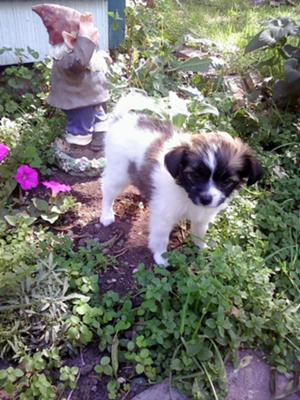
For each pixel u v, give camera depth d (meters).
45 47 0.92
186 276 0.53
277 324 0.51
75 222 0.65
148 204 0.63
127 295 0.54
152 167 0.55
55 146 0.75
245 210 0.66
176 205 0.55
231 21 1.30
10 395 0.45
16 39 0.88
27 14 0.87
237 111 0.86
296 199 0.71
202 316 0.49
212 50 1.09
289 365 0.50
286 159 0.79
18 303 0.51
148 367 0.47
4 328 0.49
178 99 0.76
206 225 0.60
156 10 1.23
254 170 0.52
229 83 0.96
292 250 0.61
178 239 0.64
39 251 0.57
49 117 0.83
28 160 0.70
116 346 0.48
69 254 0.58
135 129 0.59
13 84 0.85
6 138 0.73
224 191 0.51
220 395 0.46
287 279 0.58
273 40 0.87
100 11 0.95
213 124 0.81
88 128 0.73
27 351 0.48
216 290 0.50
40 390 0.44
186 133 0.59
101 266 0.58
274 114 0.89
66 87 0.69
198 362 0.48
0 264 0.53
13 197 0.68
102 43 0.99
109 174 0.62
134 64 0.97
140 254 0.61
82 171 0.73
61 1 0.89
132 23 1.08
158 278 0.54
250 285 0.54
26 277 0.52
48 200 0.68
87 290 0.53
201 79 0.97
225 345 0.49
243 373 0.49
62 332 0.49
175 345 0.49
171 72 0.97
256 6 1.46
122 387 0.47
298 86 0.84
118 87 0.82
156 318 0.51
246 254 0.57
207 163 0.49
